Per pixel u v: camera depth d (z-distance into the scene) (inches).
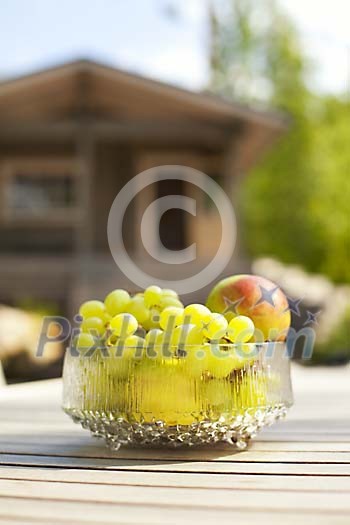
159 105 374.9
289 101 701.9
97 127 353.4
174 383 33.2
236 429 34.2
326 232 665.0
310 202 671.1
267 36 763.4
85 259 362.3
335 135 684.1
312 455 34.5
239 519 22.5
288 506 24.2
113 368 33.9
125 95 365.4
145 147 406.6
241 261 376.5
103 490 27.1
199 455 34.6
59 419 48.1
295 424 45.4
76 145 392.8
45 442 39.0
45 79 337.7
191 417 33.2
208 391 33.3
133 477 29.6
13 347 246.2
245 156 464.4
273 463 32.4
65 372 36.4
